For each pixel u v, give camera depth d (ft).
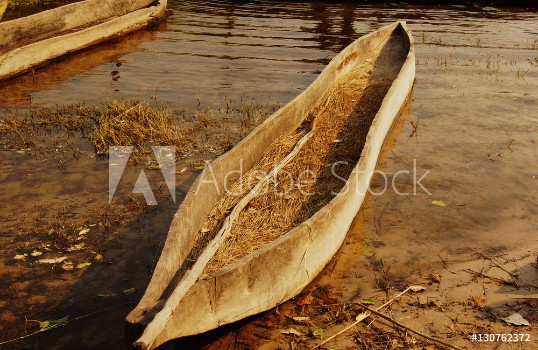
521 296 13.09
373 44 29.76
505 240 15.42
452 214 16.75
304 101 21.81
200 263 11.50
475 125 23.32
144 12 38.14
